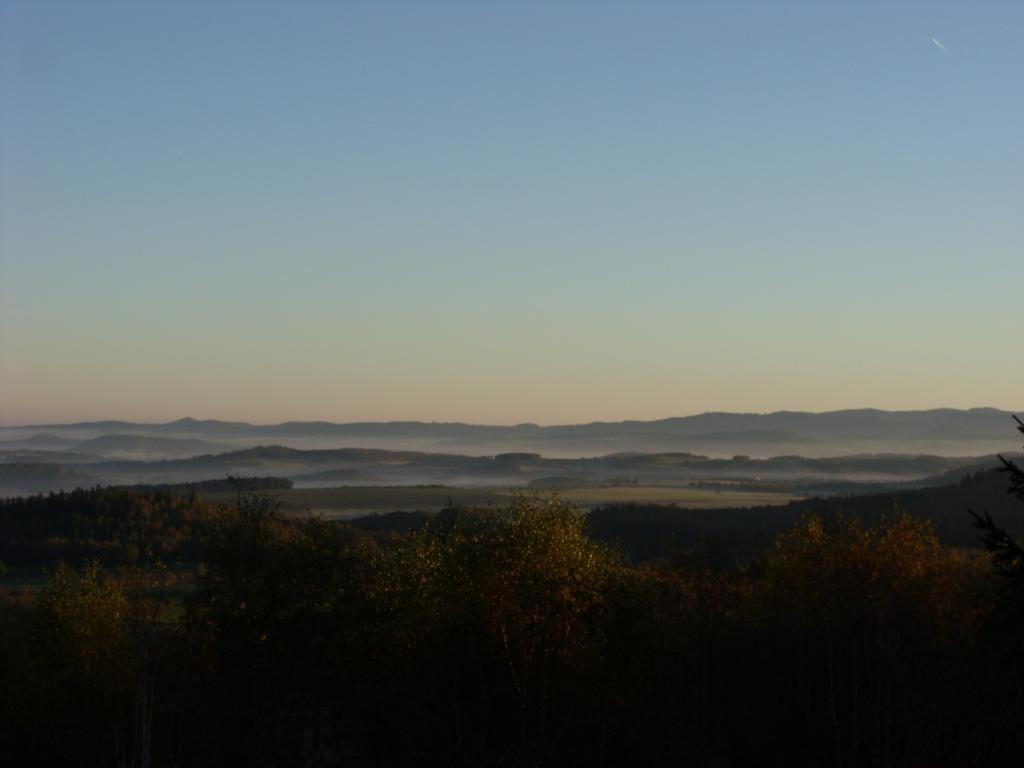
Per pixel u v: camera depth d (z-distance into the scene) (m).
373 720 43.06
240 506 44.50
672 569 60.00
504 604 40.59
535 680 41.22
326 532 44.19
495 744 42.28
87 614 45.62
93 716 46.09
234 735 43.34
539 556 41.06
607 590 42.47
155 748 46.59
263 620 41.25
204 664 42.34
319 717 44.97
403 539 47.41
